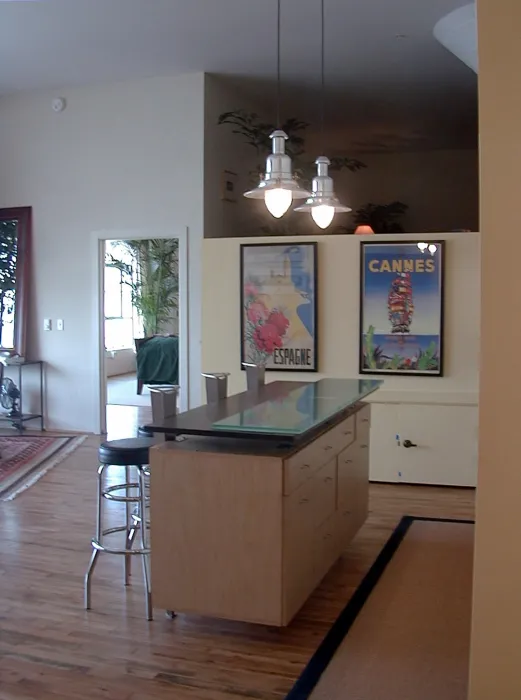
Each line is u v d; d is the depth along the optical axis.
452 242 5.34
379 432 5.55
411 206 9.90
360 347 5.57
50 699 2.57
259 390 4.31
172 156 6.98
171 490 3.07
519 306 1.97
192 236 6.95
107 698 2.57
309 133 9.10
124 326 12.90
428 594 3.50
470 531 4.45
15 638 3.03
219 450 3.05
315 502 3.33
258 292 5.77
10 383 7.52
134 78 7.06
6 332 7.75
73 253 7.45
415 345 5.46
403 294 5.45
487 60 1.98
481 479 2.04
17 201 7.64
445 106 8.00
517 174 1.97
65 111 7.38
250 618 2.99
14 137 7.61
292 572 3.04
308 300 5.65
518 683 2.04
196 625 3.16
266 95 7.64
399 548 4.15
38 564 3.87
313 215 4.24
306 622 3.20
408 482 5.53
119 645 2.98
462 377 5.39
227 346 5.88
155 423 3.14
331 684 2.67
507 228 1.98
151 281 12.03
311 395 3.94
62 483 5.55
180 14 5.48
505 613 2.04
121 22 5.63
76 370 7.54
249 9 5.39
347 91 7.47
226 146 7.34
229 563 3.01
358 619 3.22
